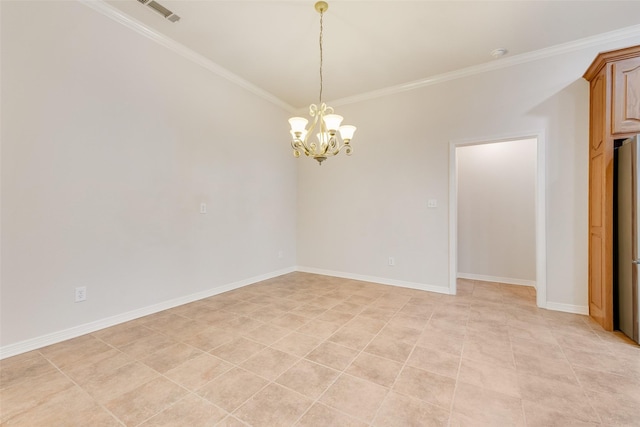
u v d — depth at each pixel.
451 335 2.47
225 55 3.34
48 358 2.07
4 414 1.50
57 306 2.33
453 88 3.68
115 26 2.65
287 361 2.05
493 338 2.41
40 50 2.22
